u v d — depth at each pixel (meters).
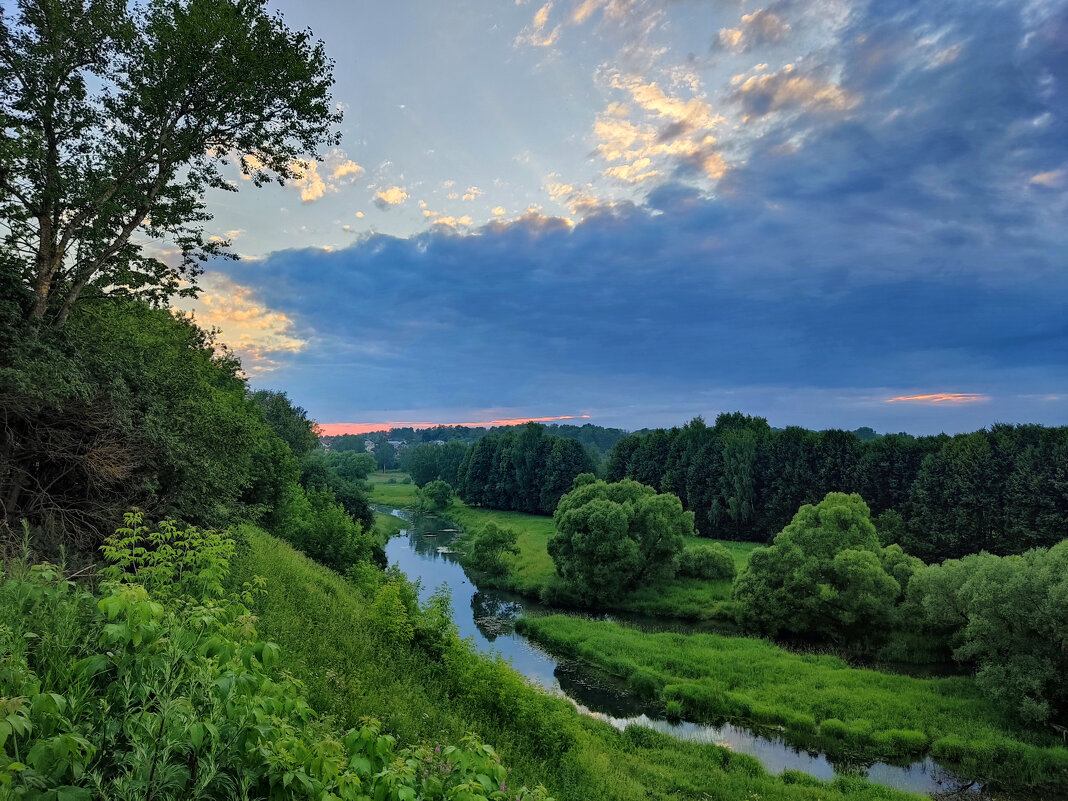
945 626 30.02
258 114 13.62
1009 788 18.62
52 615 4.88
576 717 19.45
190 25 11.62
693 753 19.08
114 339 12.91
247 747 3.76
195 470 13.18
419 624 15.05
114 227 12.31
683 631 36.38
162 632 3.95
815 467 63.84
